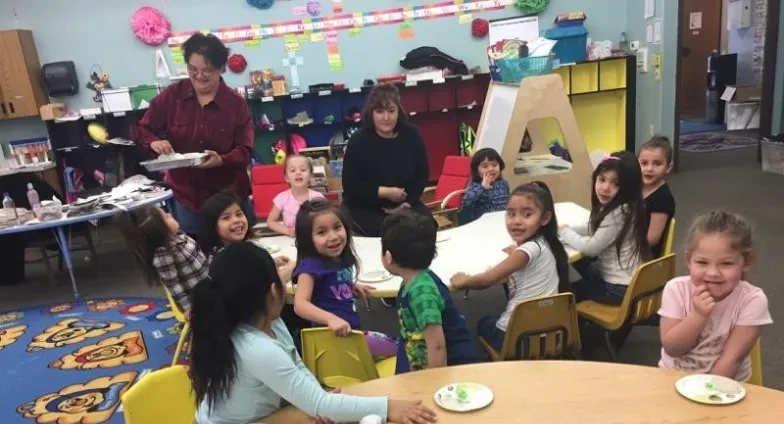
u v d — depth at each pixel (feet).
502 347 6.57
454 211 12.71
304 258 7.04
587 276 8.82
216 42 9.04
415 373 4.71
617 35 21.11
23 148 18.12
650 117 20.11
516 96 13.19
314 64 19.63
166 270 8.21
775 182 17.62
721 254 4.63
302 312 6.44
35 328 11.96
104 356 10.41
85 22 18.38
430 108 20.04
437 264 7.83
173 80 18.94
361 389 4.50
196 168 9.47
